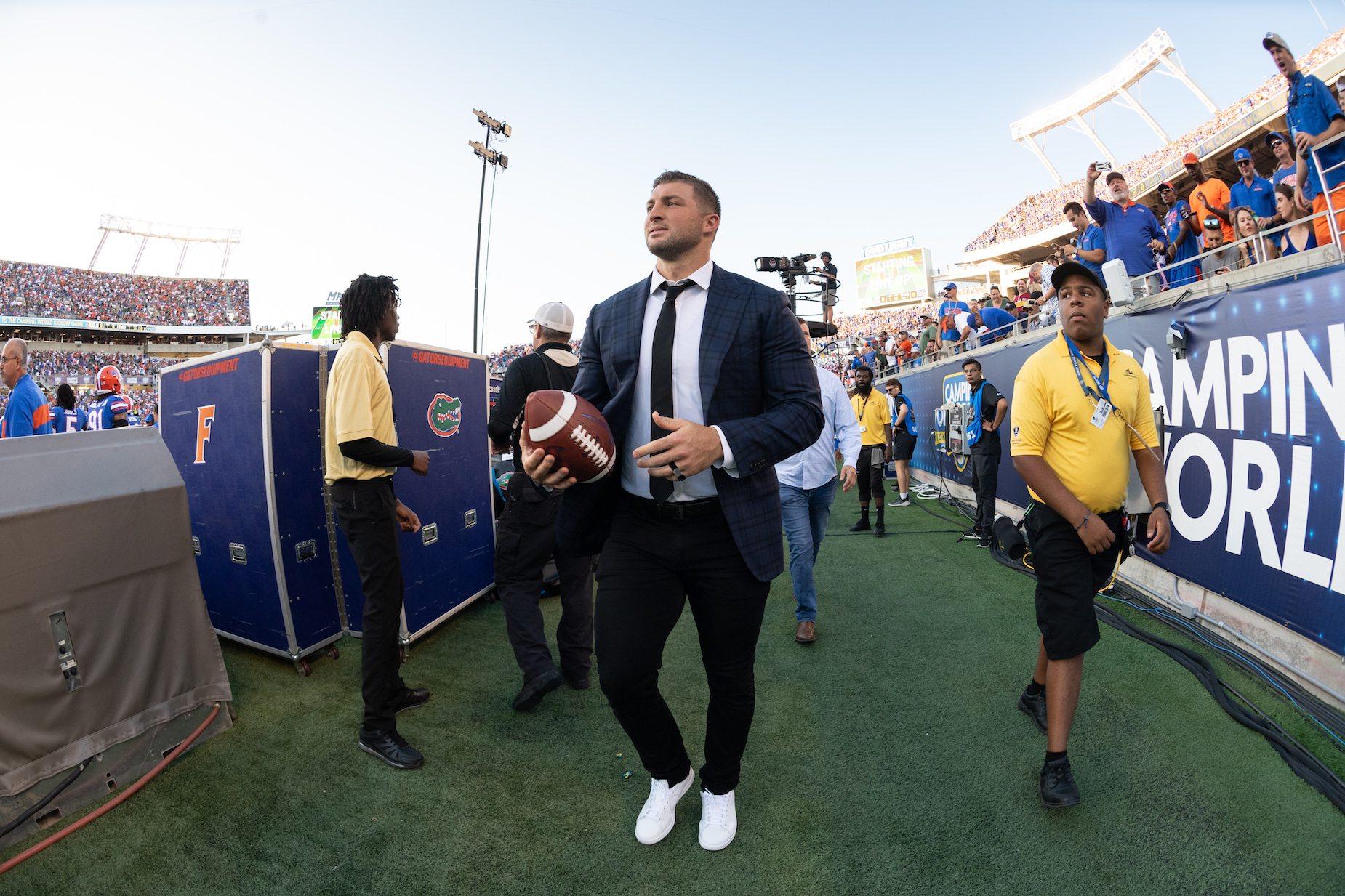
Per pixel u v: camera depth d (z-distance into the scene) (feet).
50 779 6.41
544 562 9.20
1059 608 6.65
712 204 5.65
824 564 16.34
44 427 14.14
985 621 11.71
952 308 33.27
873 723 8.31
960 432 21.56
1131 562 13.01
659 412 5.54
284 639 9.70
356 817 6.50
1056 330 16.52
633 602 5.60
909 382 33.14
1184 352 10.90
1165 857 5.75
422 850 6.04
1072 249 17.35
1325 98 11.53
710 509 5.51
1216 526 10.25
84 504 6.79
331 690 9.21
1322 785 6.44
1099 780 6.91
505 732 8.18
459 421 12.16
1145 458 6.95
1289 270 8.75
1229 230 16.02
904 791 6.87
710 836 6.00
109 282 142.61
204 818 6.46
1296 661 8.60
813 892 5.49
